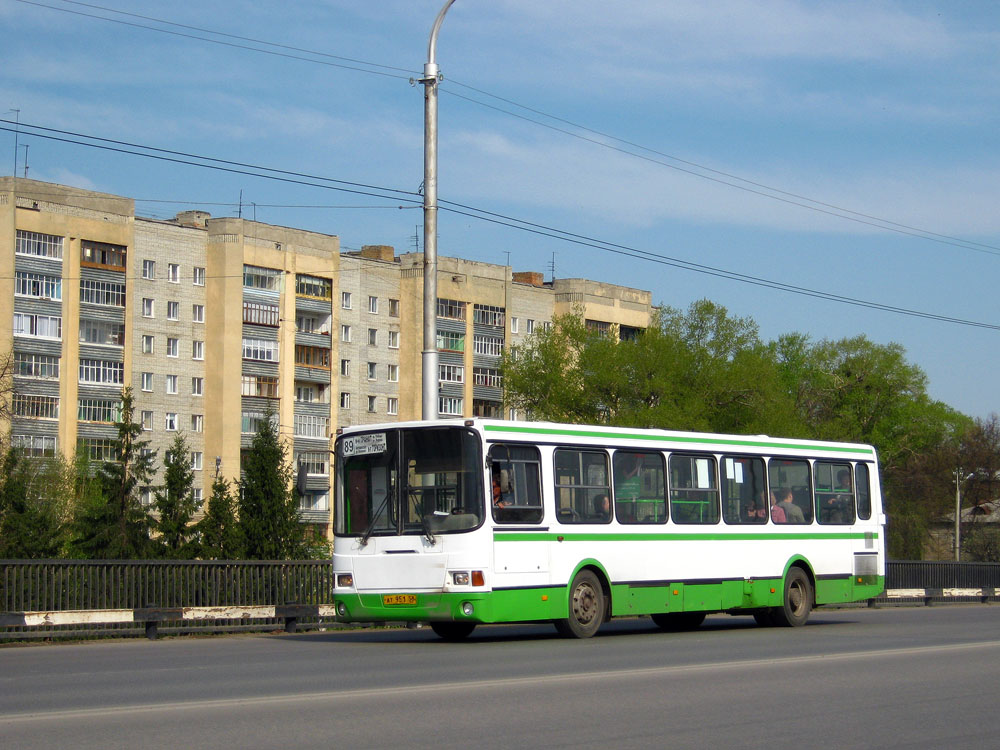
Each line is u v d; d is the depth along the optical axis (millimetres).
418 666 15148
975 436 106375
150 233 78375
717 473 22469
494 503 18594
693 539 21703
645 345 76562
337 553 19422
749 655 16766
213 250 81000
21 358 72000
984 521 106125
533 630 23234
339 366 87375
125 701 11719
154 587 21344
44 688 12875
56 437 73000
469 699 11797
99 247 75750
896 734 10203
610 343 77750
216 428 79938
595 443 20312
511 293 98250
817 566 24281
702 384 76625
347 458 19594
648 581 20766
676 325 78125
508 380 79938
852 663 15680
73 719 10445
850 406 98750
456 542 18375
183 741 9352
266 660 16203
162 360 78562
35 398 72250
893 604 37219
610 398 77938
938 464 101562
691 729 10219
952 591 39438
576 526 19719
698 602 21641
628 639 19938
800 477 24281
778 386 77000
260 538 52000
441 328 92938
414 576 18625
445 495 18656
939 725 10695
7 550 41688
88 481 68875
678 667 14883
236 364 80625
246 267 81500
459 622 19375
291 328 83812
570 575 19547
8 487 44719
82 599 20344
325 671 14578
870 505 25797
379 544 18984
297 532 52688
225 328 80250
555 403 77688
